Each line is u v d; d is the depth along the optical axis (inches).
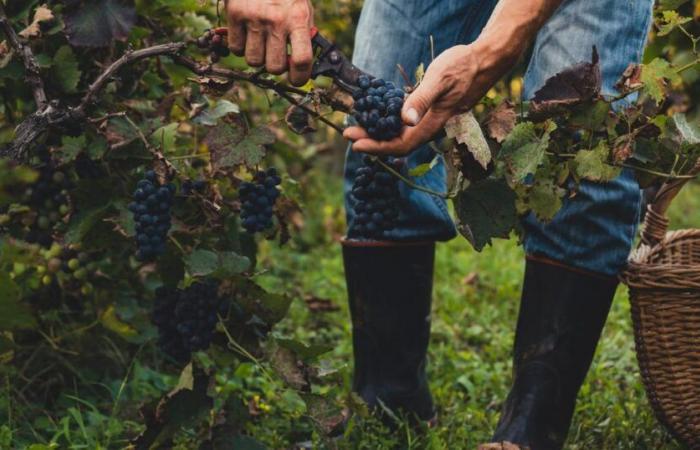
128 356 110.5
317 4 174.7
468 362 124.4
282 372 77.5
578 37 83.2
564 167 75.2
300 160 132.3
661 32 79.4
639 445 96.0
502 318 147.8
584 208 82.7
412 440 95.3
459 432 98.8
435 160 74.9
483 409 109.7
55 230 88.1
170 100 87.4
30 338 102.2
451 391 114.6
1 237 90.5
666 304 85.3
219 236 84.7
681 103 106.0
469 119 68.5
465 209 72.1
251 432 96.0
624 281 86.1
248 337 81.7
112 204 82.0
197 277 77.8
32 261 93.0
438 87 66.0
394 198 73.0
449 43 90.5
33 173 82.3
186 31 99.5
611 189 82.6
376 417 95.6
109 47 82.6
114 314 99.9
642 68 73.4
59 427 94.7
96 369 106.0
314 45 70.1
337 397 107.6
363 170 72.0
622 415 102.1
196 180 80.0
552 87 72.4
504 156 71.5
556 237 84.9
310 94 71.7
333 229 198.8
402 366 96.2
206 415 79.6
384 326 94.5
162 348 83.7
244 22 69.8
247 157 73.2
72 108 75.5
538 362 86.6
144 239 74.2
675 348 86.2
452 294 154.9
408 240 93.1
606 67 82.2
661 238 94.2
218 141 73.5
